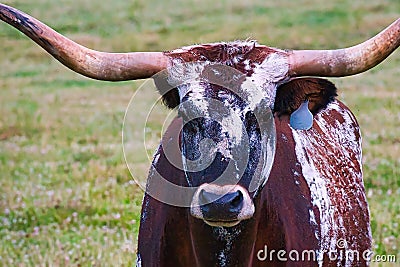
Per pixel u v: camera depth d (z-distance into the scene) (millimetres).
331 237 7156
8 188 13898
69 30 35125
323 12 35094
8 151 16844
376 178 13211
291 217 6715
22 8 38906
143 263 6836
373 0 36500
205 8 38219
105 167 14883
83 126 19266
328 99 6617
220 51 6344
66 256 10508
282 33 32000
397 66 24547
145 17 36969
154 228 6750
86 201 12875
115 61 6371
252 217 6191
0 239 11508
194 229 6250
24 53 31922
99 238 11266
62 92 24641
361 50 6441
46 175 14695
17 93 24719
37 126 19562
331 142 7840
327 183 7312
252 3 38312
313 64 6395
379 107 18953
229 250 6262
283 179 6773
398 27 6402
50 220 12367
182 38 32906
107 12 38094
